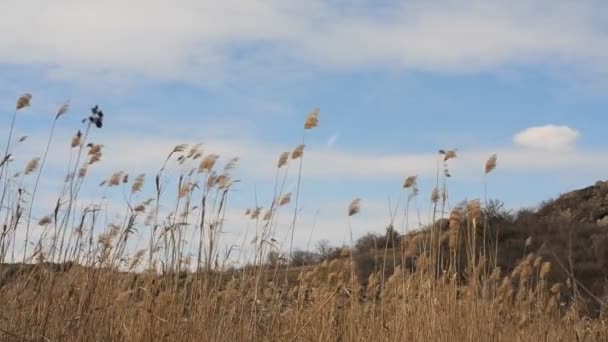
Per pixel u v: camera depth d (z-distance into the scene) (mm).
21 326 8266
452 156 10391
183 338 8617
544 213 37812
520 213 32312
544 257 24109
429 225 10500
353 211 10312
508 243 27641
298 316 9789
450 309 10008
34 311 8352
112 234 9164
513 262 24609
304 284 10188
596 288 17406
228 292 9148
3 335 8047
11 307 8344
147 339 8477
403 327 9930
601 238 23875
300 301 10000
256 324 9156
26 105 8781
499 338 10547
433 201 10445
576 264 21656
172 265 8969
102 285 8711
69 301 8531
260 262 9391
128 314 8711
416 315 10000
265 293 9461
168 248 9023
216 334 8758
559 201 38844
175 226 9062
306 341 9641
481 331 10062
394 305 10367
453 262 10305
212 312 8844
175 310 8688
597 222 34344
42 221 8797
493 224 29656
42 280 8508
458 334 9883
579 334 11109
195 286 8922
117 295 8734
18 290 8438
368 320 10203
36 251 8719
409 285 10281
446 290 10109
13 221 8562
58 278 8617
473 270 10344
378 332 9977
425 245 10375
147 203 9164
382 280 10438
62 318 8398
